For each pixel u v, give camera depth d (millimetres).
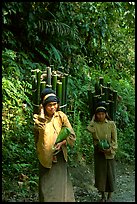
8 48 8383
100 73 11000
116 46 12242
